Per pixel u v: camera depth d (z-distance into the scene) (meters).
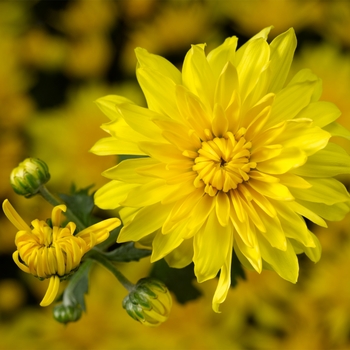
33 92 0.43
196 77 0.32
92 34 0.43
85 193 0.35
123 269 0.40
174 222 0.32
